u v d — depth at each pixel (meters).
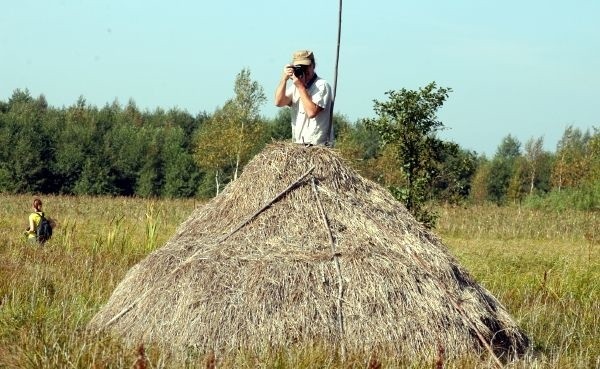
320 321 11.70
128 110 142.12
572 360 13.07
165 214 55.31
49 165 102.06
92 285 17.92
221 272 12.18
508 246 41.50
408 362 11.52
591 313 17.92
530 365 11.91
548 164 114.81
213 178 99.94
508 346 12.75
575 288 22.53
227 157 80.69
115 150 104.94
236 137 78.69
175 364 11.08
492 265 28.39
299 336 11.62
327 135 13.75
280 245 12.52
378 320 11.77
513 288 22.42
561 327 15.70
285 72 13.25
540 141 115.44
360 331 11.68
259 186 13.25
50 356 11.32
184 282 12.23
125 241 28.55
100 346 11.58
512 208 65.06
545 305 18.23
